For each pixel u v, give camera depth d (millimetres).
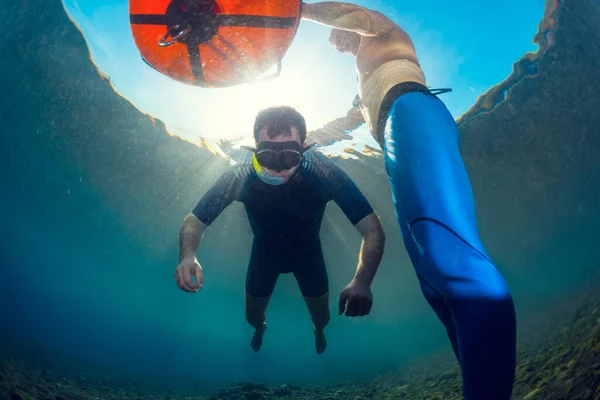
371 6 2861
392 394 3016
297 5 1171
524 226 8656
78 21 3646
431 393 2559
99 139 6133
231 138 4941
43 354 4711
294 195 1473
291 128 1282
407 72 1119
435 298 894
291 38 1220
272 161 1268
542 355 2127
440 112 977
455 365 3424
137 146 6113
